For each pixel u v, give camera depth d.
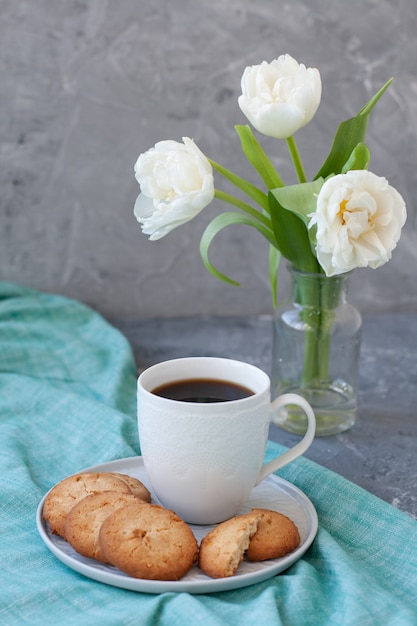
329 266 1.01
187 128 1.47
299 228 1.08
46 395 1.18
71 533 0.90
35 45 1.42
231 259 1.52
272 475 1.02
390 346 1.42
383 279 1.54
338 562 0.91
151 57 1.44
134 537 0.88
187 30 1.43
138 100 1.45
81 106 1.45
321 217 0.98
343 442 1.14
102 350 1.33
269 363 1.36
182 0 1.42
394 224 1.00
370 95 1.48
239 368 0.98
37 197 1.47
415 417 1.20
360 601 0.87
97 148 1.46
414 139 1.49
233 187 1.49
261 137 1.48
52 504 0.94
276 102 1.03
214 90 1.46
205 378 0.99
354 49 1.46
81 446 1.09
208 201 1.02
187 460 0.92
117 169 1.47
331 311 1.12
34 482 1.03
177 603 0.85
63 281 1.51
